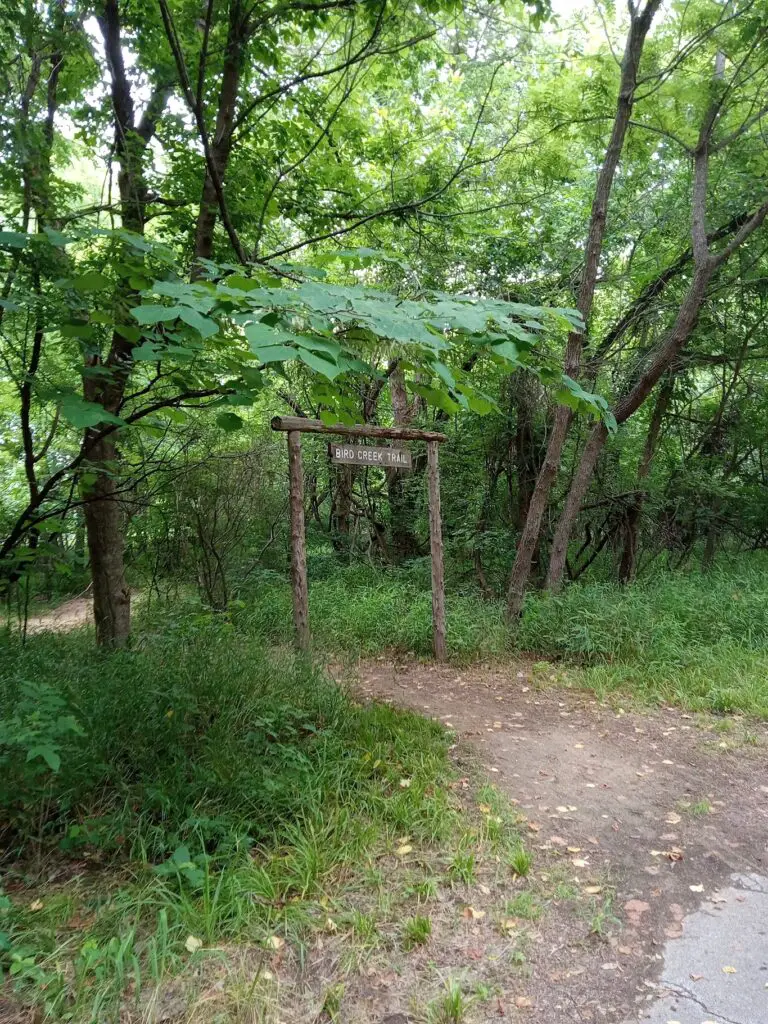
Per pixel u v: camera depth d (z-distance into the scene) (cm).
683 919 294
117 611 639
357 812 359
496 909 294
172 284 244
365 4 593
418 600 894
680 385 1120
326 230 777
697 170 874
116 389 465
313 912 282
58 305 369
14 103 512
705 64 899
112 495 589
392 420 1298
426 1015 233
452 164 852
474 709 573
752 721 536
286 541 1090
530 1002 243
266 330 221
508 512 1157
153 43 627
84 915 277
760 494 1187
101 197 642
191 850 318
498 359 299
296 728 459
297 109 767
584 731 521
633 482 1116
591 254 781
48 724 318
